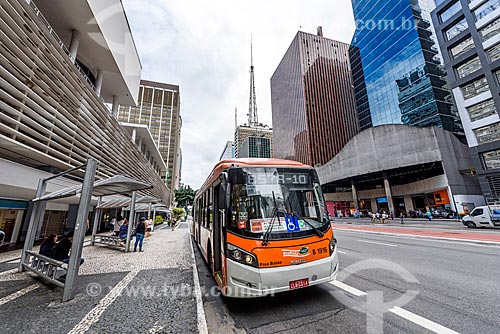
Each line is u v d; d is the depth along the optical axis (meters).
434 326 3.26
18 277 5.88
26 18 9.32
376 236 14.16
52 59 10.85
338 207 47.44
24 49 9.16
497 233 13.47
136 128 31.36
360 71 55.12
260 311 3.92
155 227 28.83
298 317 3.65
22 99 9.12
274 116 92.12
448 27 28.27
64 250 5.78
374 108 47.38
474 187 27.88
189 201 64.88
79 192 5.27
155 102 77.88
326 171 43.38
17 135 8.83
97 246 11.40
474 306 3.85
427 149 28.33
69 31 15.50
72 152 12.23
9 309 3.98
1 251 9.72
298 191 4.74
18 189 8.90
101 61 18.53
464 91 26.52
